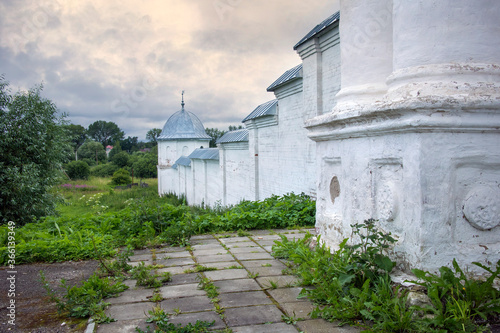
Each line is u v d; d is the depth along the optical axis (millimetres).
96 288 3867
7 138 9352
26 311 3566
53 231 7312
